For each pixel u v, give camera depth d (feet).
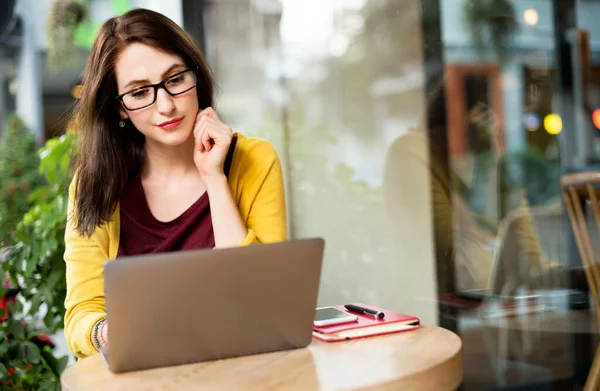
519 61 8.67
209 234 4.88
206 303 3.18
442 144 8.66
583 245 6.50
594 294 6.51
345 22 9.01
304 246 3.27
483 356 8.59
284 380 2.96
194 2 8.77
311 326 3.46
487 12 8.61
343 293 9.14
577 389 8.58
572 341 8.64
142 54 4.60
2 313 6.68
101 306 4.61
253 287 3.23
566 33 8.68
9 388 6.72
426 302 8.74
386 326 3.81
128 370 3.23
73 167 5.17
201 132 4.73
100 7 12.19
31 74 13.74
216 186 4.71
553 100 8.72
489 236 8.70
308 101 9.18
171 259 3.06
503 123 8.68
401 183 8.82
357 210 9.04
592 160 8.77
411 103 8.72
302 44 9.12
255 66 9.01
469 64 8.63
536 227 8.72
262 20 8.98
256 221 5.03
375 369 3.07
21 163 13.34
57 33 12.01
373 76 8.93
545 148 8.73
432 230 8.69
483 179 8.67
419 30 8.62
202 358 3.31
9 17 12.64
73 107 5.16
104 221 4.80
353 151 9.04
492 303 8.68
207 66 4.96
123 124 4.91
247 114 9.02
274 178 5.14
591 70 8.73
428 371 3.05
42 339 7.14
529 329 8.68
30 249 6.70
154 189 5.00
